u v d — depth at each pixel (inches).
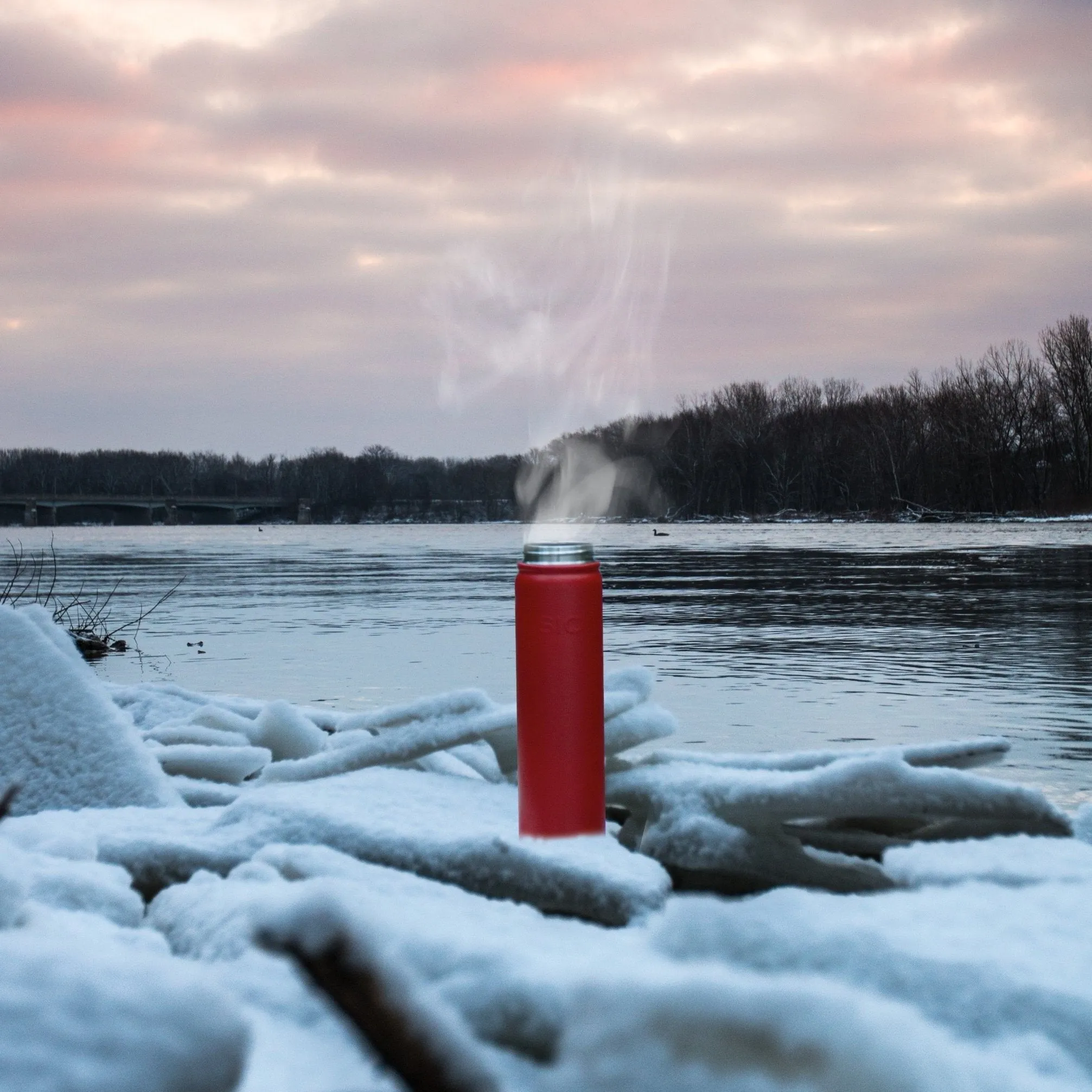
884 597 1007.6
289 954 21.4
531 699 104.7
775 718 380.8
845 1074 24.7
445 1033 22.1
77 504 7130.9
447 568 1827.0
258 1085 37.5
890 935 53.6
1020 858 87.5
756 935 49.2
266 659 598.2
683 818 103.3
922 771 100.7
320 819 103.3
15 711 132.6
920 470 4771.2
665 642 657.0
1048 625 737.6
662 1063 25.5
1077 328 4269.2
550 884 90.2
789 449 5191.9
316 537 4626.0
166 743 168.9
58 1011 26.5
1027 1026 46.9
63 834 103.0
